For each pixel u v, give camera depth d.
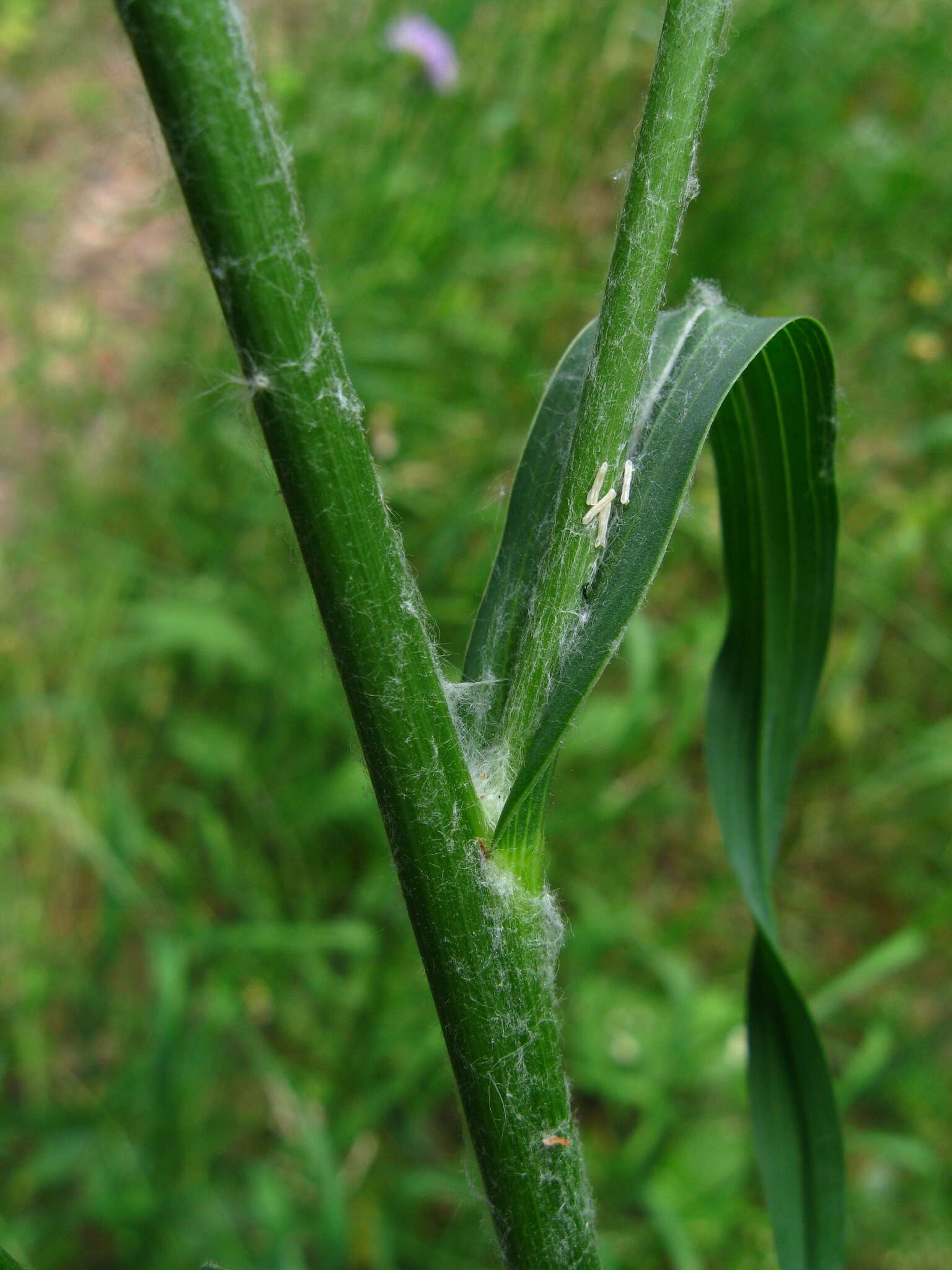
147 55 0.08
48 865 0.33
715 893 0.31
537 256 0.42
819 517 0.14
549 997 0.11
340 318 0.37
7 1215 0.27
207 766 0.33
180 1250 0.26
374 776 0.10
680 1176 0.28
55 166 0.48
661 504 0.11
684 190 0.10
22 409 0.42
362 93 0.41
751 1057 0.15
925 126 0.49
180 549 0.38
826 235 0.45
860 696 0.38
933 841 0.35
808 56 0.45
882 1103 0.30
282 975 0.31
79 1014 0.31
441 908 0.10
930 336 0.41
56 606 0.37
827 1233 0.14
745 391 0.13
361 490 0.09
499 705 0.11
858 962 0.34
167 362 0.40
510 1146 0.11
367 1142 0.29
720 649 0.15
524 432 0.38
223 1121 0.29
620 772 0.34
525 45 0.46
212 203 0.09
